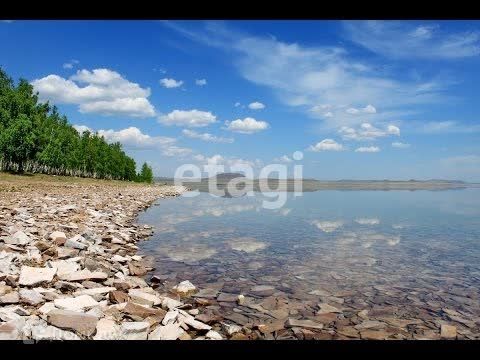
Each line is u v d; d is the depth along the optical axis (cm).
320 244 1514
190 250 1359
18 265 836
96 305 663
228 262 1182
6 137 6359
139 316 646
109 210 2300
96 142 10231
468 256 1300
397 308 791
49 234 1188
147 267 1091
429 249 1425
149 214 2648
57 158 7694
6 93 6906
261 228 1981
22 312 588
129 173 12319
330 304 813
